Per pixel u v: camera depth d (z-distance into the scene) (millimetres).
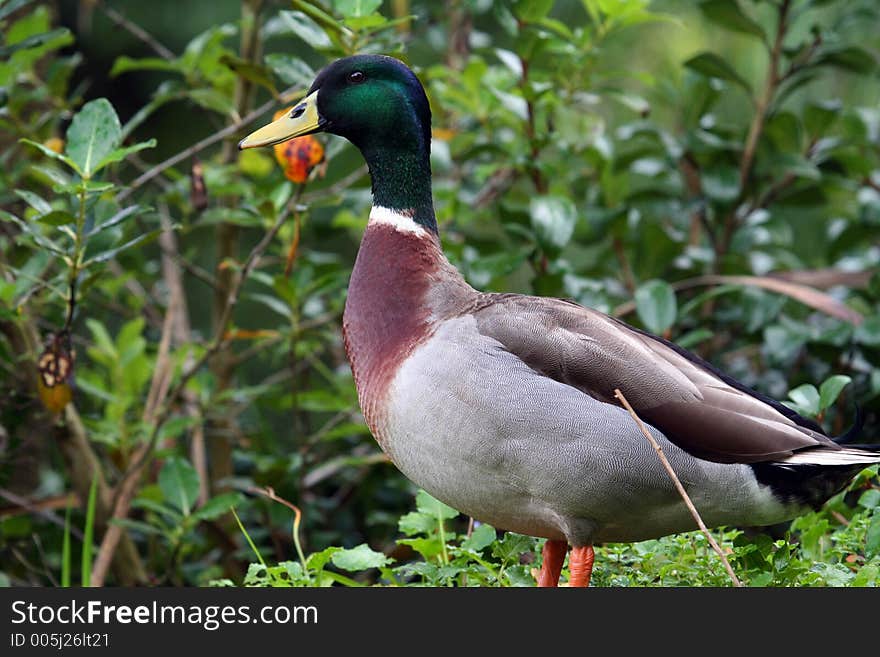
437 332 5562
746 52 12375
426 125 6117
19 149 8992
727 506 5461
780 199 9750
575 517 5453
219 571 8523
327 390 9500
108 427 8414
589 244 10102
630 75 8492
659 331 7910
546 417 5285
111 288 8977
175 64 8617
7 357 8016
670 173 9789
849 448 5430
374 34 7586
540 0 7926
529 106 8344
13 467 8523
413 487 8969
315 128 6180
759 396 5695
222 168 8703
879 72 9570
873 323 8375
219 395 8594
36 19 8078
